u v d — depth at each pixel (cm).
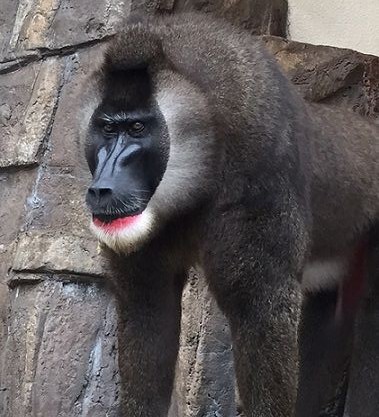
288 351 453
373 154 547
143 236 430
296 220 460
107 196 425
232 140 446
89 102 450
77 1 621
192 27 466
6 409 551
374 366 542
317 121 522
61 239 568
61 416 539
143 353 483
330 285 566
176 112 439
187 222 463
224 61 453
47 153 598
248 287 453
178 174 443
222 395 555
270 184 449
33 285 566
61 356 548
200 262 476
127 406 483
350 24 681
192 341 559
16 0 654
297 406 572
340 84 623
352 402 546
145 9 607
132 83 439
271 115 452
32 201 589
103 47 581
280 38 619
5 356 562
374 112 626
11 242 586
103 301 562
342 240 541
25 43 629
